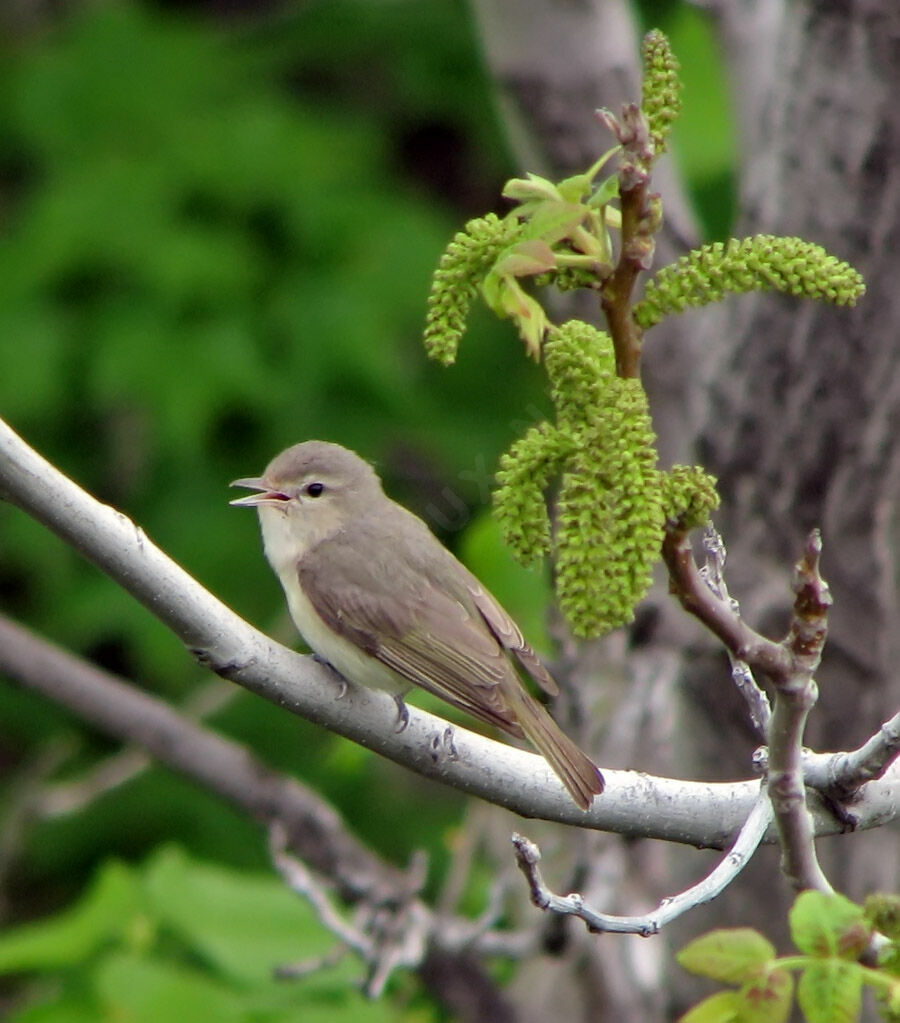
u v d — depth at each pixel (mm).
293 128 19547
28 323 18016
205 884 11023
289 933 10836
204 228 18562
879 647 10125
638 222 5223
